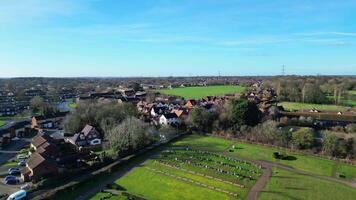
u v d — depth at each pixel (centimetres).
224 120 13475
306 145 10588
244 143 11725
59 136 12694
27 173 8162
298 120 14475
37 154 8844
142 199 6869
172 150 10744
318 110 18162
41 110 19250
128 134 10262
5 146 12250
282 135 11106
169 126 13900
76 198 6944
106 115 13738
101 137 12888
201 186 7662
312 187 7606
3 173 8800
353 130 12850
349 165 9250
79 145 11550
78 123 13650
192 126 13888
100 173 8419
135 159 9800
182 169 8812
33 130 15575
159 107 18300
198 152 10488
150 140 11475
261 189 7462
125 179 8144
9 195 7038
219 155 10138
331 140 10100
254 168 8931
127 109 15112
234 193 7225
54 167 8381
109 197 6994
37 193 7144
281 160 9688
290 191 7356
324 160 9694
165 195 7156
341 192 7331
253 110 13262
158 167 9019
